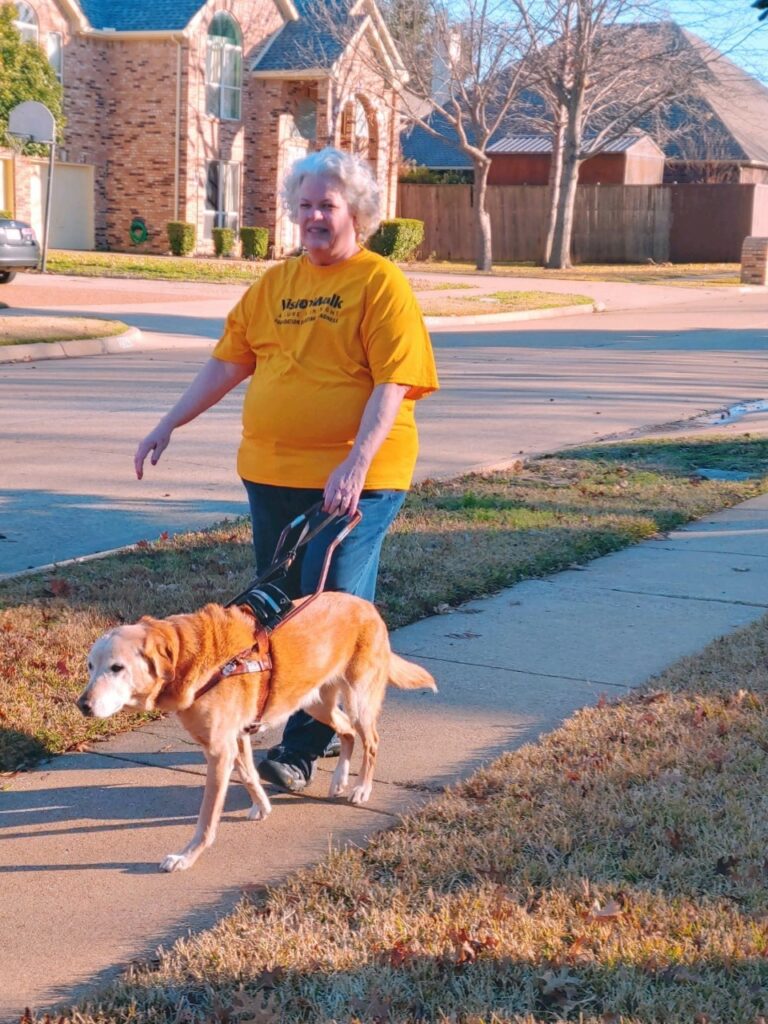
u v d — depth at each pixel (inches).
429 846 169.3
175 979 138.9
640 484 409.1
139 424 500.7
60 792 190.9
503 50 1499.8
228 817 185.0
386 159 1663.4
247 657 165.5
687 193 1766.7
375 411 179.8
